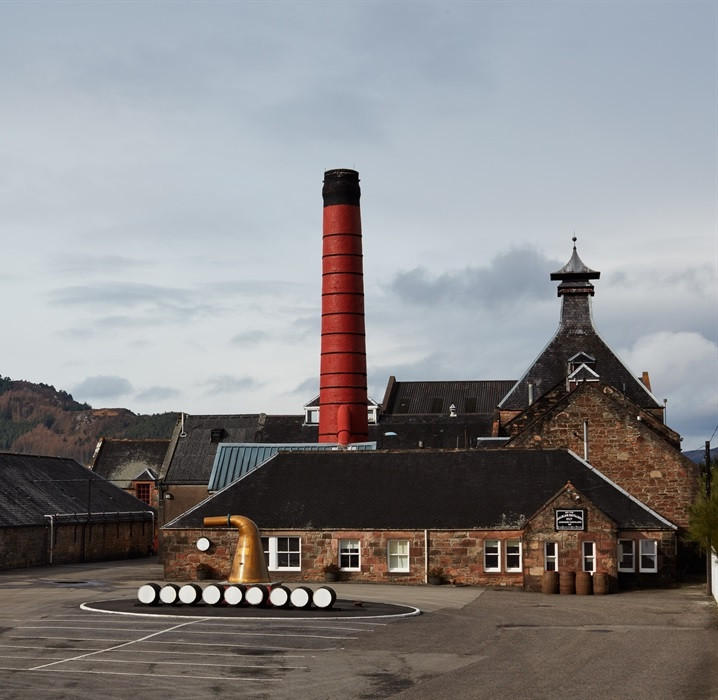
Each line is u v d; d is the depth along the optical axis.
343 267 76.50
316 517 58.12
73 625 39.03
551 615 43.41
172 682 28.50
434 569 56.34
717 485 45.81
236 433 98.94
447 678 29.14
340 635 36.84
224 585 44.53
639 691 27.41
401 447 91.19
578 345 85.69
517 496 57.75
